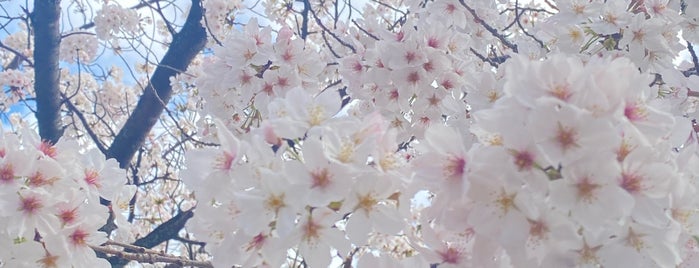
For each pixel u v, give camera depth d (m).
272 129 0.51
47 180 0.62
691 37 0.93
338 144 0.49
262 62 0.84
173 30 1.55
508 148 0.46
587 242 0.47
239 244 0.51
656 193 0.47
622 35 0.83
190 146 1.73
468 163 0.47
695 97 0.83
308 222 0.50
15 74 1.63
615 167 0.45
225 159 0.53
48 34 1.31
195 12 1.53
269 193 0.49
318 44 1.69
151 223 1.72
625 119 0.46
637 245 0.47
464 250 0.52
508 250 0.47
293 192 0.49
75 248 0.64
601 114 0.46
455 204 0.48
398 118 0.91
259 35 0.88
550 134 0.45
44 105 1.35
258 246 0.52
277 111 0.53
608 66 0.47
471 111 0.80
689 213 0.49
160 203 1.74
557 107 0.45
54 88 1.34
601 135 0.45
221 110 0.90
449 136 0.49
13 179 0.61
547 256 0.47
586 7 0.85
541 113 0.45
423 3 1.13
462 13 1.01
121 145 1.46
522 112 0.46
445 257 0.52
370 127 0.51
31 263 0.61
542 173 0.45
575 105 0.46
